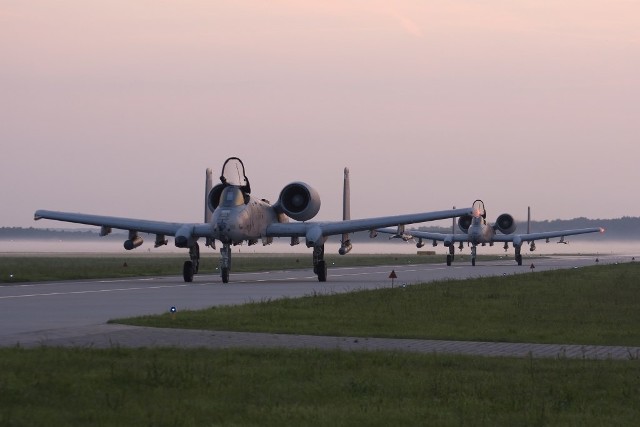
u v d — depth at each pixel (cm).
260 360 3175
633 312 5312
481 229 16312
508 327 4525
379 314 5088
